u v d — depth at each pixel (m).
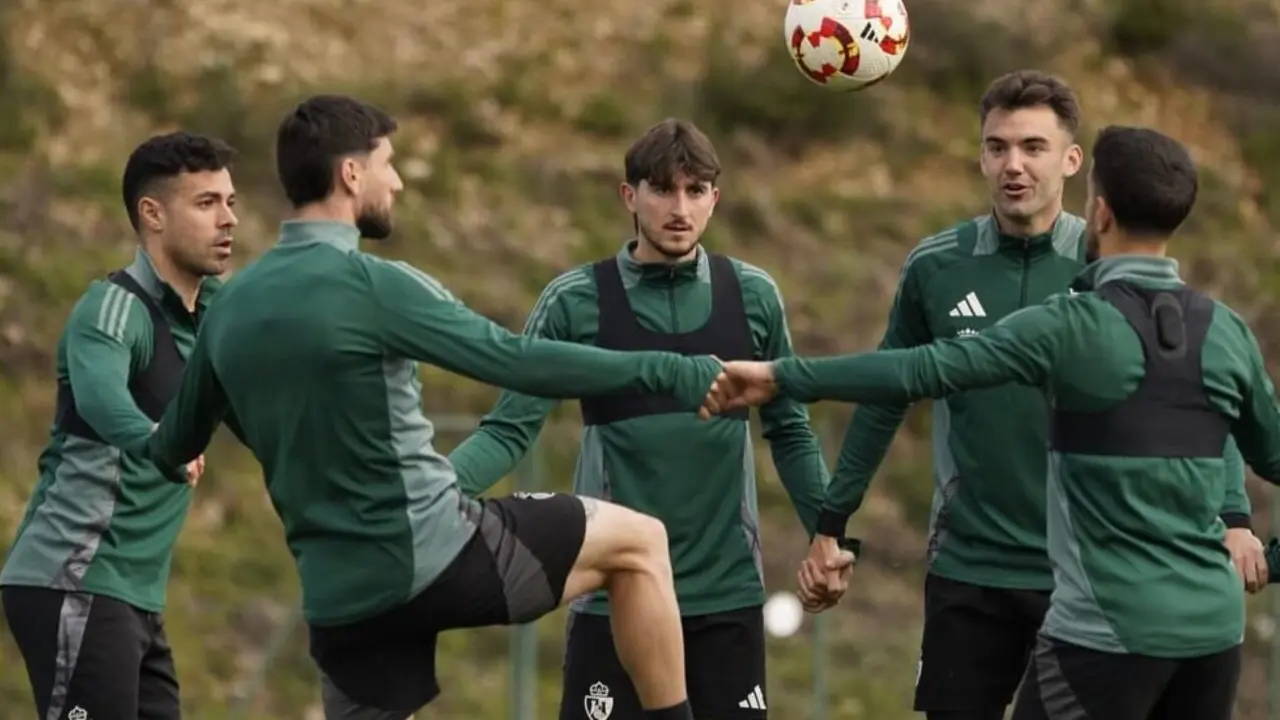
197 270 24.98
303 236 19.59
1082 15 79.88
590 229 64.69
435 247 61.53
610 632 24.70
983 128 24.23
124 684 24.41
